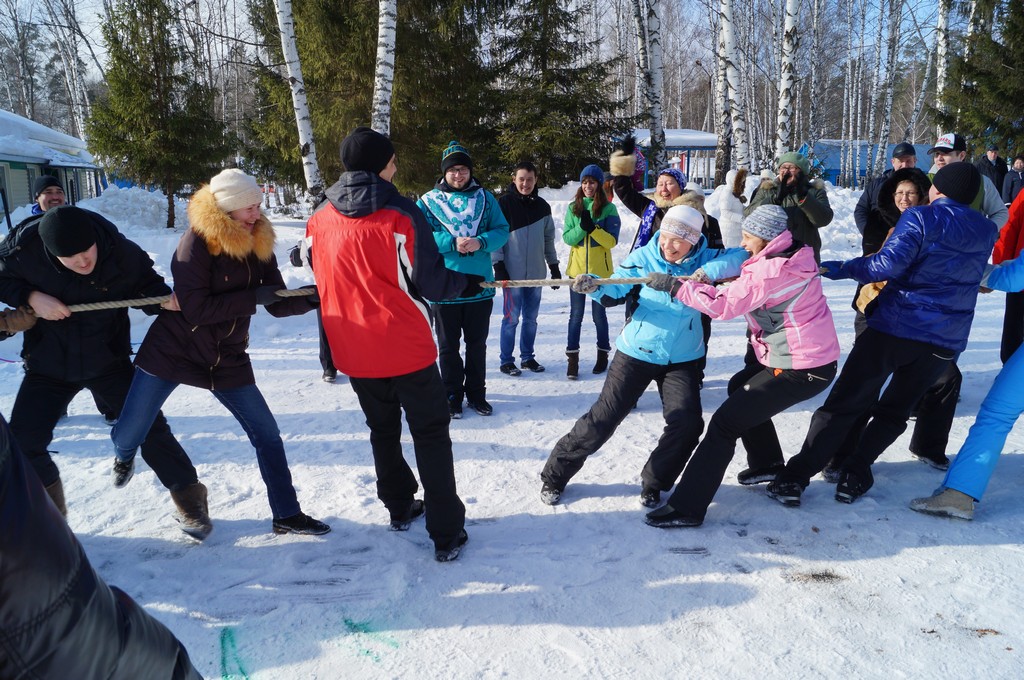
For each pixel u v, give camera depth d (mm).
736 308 3371
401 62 16438
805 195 4980
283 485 3477
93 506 3824
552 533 3559
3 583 1213
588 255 5926
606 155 17891
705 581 3115
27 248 3023
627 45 33125
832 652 2648
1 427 1271
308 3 15805
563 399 5676
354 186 3045
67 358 3170
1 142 20688
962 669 2549
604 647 2691
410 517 3646
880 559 3287
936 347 3674
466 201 5012
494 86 19047
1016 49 17047
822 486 4098
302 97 11273
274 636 2762
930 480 4133
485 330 5230
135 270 3238
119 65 17828
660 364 3693
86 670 1335
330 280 3111
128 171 18266
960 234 3578
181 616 2875
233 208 3018
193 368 3195
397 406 3420
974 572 3160
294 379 6230
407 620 2861
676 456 3703
